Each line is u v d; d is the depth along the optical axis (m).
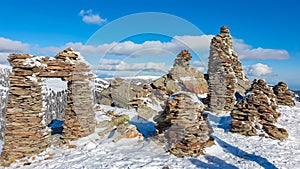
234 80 17.30
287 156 8.88
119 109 13.42
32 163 8.15
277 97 20.41
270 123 11.83
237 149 9.38
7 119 8.69
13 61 8.63
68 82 10.38
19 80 8.70
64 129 10.18
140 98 13.71
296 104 21.72
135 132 9.87
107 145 9.27
